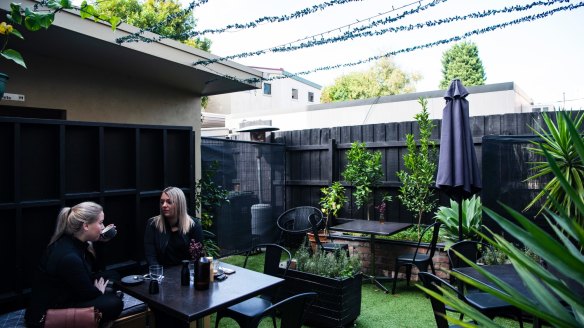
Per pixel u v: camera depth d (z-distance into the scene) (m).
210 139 6.23
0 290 2.90
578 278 1.12
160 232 3.40
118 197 3.53
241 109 22.42
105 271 3.21
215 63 4.86
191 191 4.06
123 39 3.75
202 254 2.95
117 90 4.98
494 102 8.93
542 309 1.19
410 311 4.27
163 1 10.39
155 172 3.86
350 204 6.95
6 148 2.93
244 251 6.77
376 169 6.22
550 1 2.76
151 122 5.40
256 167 7.11
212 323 4.10
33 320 2.51
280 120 13.22
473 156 4.59
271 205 7.40
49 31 3.43
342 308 3.77
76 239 2.69
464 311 1.27
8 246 2.93
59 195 3.13
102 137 3.40
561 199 4.04
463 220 5.06
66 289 2.57
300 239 7.36
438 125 6.13
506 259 4.26
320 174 7.40
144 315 3.07
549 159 1.25
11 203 2.89
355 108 11.45
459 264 4.33
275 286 2.79
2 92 2.76
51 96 4.36
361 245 5.84
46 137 3.13
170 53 4.34
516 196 4.87
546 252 1.16
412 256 5.01
